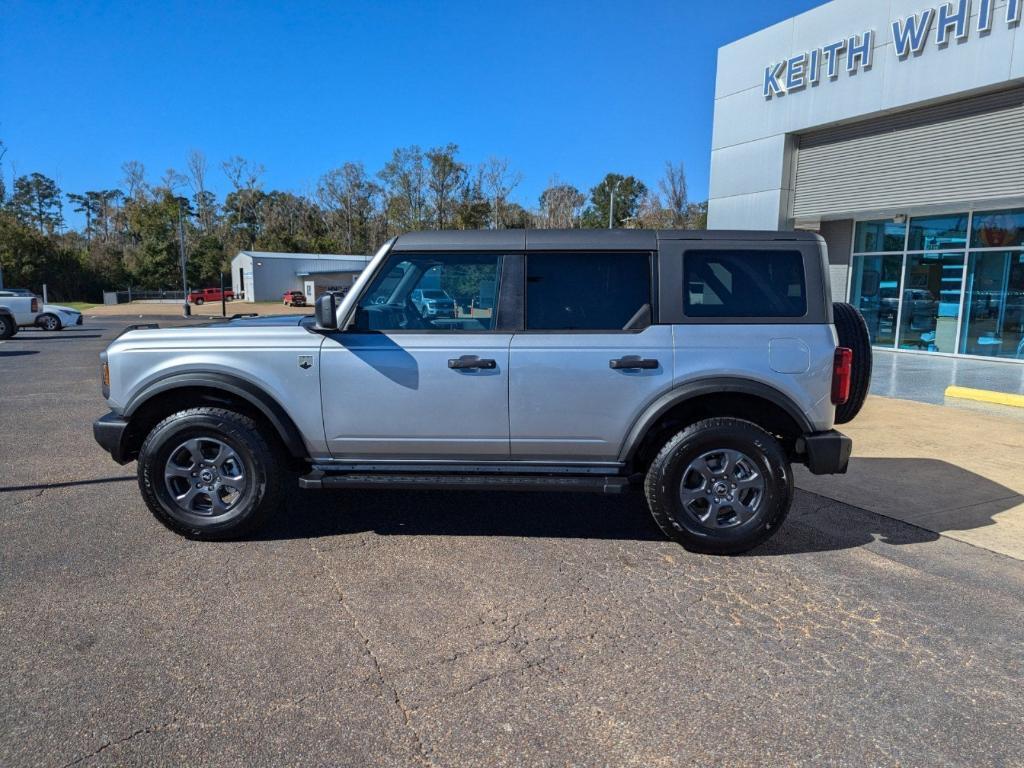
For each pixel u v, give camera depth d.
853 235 15.89
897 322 15.24
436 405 4.33
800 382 4.21
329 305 4.16
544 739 2.59
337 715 2.72
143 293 78.25
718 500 4.30
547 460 4.45
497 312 4.37
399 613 3.57
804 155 15.15
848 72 13.60
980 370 12.37
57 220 122.75
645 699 2.85
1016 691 2.94
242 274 70.25
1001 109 11.70
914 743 2.59
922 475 6.12
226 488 4.60
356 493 5.62
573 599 3.75
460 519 5.02
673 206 55.62
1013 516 5.11
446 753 2.50
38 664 3.05
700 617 3.56
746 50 15.77
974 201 12.39
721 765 2.45
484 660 3.13
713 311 4.30
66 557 4.25
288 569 4.10
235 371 4.38
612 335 4.28
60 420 8.65
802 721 2.71
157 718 2.68
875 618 3.57
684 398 4.20
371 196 97.19
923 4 12.20
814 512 5.20
